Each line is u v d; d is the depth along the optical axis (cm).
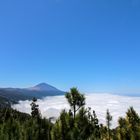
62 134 1095
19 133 1205
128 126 1038
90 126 1132
